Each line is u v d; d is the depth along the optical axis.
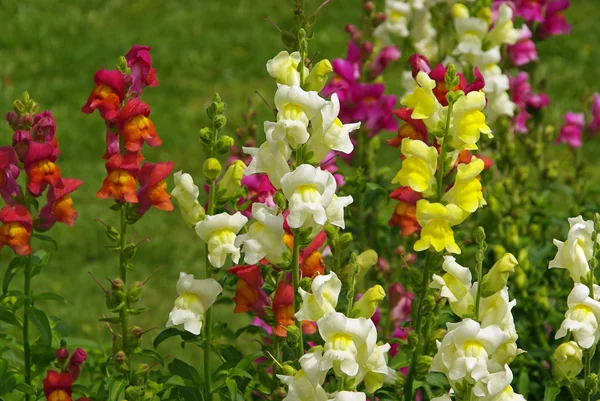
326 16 15.72
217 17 15.79
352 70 5.39
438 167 3.83
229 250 3.54
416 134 4.20
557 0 6.17
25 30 14.81
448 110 3.63
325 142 3.38
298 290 3.37
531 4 6.09
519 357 4.73
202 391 3.88
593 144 10.64
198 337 3.93
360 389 3.93
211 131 3.67
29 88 12.91
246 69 13.87
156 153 11.00
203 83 13.34
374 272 5.30
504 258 3.33
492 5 6.07
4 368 4.00
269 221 3.37
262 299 3.80
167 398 4.10
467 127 3.67
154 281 8.47
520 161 7.97
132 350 3.93
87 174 10.42
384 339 4.09
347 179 4.86
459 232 5.41
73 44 14.44
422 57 4.30
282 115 3.29
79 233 9.20
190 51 14.33
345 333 3.04
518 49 5.97
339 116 5.40
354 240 5.50
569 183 6.32
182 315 3.54
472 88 4.19
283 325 3.64
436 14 5.82
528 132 6.28
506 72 6.10
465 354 3.14
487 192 5.57
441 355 3.20
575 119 6.50
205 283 3.55
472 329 3.13
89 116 12.02
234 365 3.92
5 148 3.89
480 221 5.69
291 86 3.31
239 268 3.72
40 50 14.18
